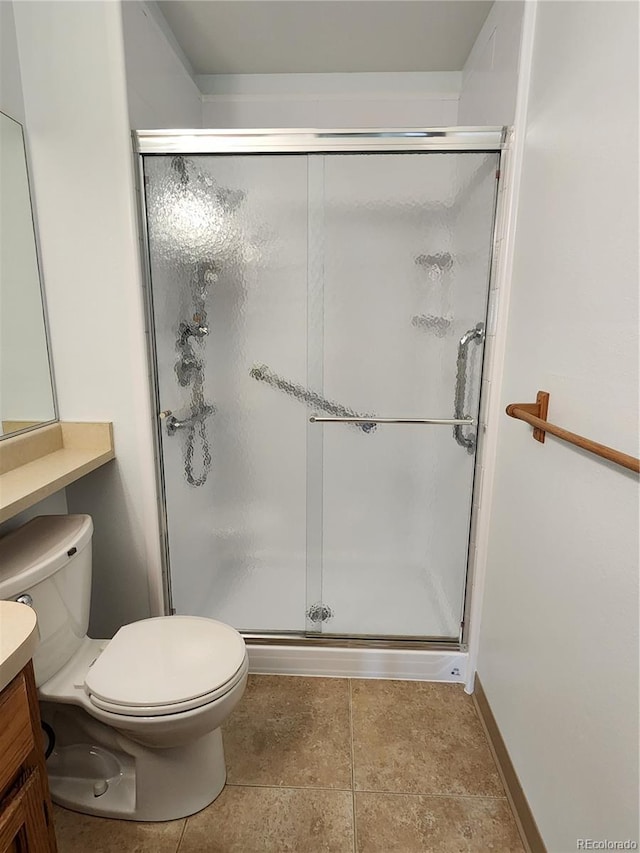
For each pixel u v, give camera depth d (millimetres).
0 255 1493
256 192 1821
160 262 1634
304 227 1933
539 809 1143
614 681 852
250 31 1736
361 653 1762
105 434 1613
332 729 1547
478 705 1635
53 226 1489
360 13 1633
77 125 1425
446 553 1941
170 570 1805
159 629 1326
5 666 685
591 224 958
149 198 1538
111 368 1578
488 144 1438
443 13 1622
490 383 1545
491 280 1530
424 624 1884
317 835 1226
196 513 1997
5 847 708
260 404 2119
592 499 938
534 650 1202
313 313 2029
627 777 807
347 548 2191
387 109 2072
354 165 1657
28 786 764
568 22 1075
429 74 2035
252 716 1593
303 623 1891
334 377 2080
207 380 2000
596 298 933
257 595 2041
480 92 1726
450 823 1259
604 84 916
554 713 1081
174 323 1747
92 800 1279
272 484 2172
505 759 1362
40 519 1373
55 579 1191
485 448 1592
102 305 1534
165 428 1728
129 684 1123
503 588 1438
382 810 1290
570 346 1037
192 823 1253
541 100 1221
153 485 1660
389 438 2094
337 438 2127
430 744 1498
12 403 1513
